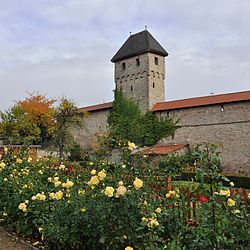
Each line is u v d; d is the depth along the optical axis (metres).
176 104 30.41
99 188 4.21
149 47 33.22
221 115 26.91
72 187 5.00
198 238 3.46
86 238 4.22
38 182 6.02
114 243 3.67
